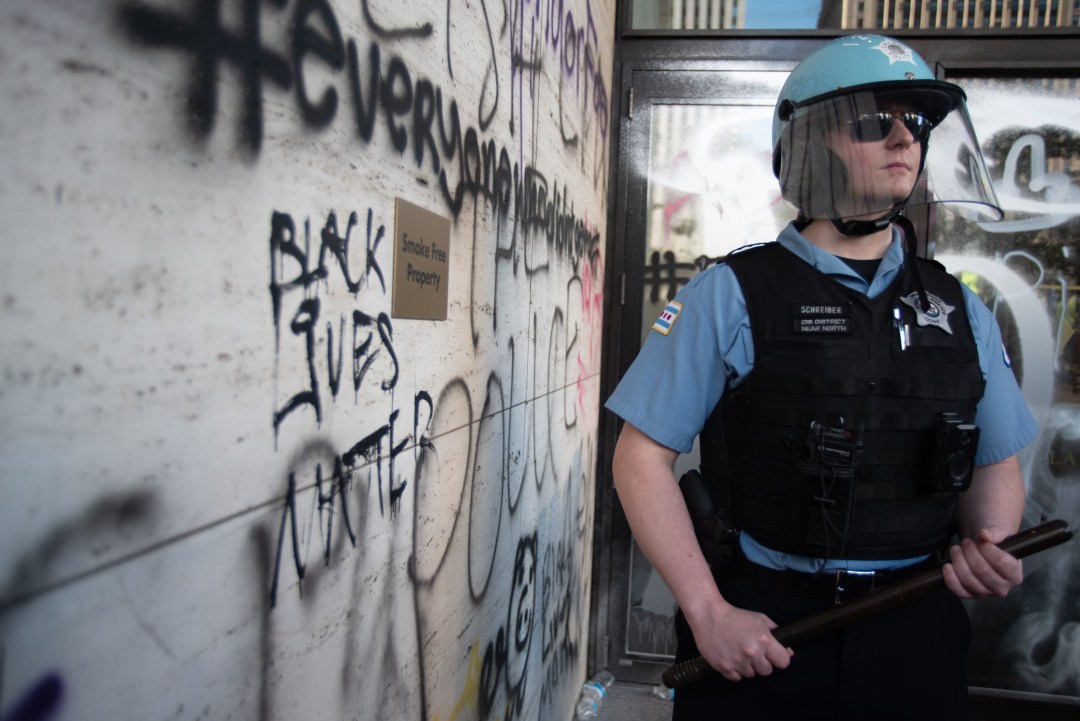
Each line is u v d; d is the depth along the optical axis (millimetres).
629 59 3082
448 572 1131
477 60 1188
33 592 398
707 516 1234
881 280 1169
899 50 1206
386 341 854
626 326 3131
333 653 752
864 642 1125
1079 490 2873
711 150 3064
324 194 698
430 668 1061
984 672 2963
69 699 423
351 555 785
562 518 2209
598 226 2828
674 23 3061
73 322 420
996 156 2881
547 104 1740
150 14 471
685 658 1255
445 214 1053
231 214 558
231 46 552
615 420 3107
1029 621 2928
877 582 1146
